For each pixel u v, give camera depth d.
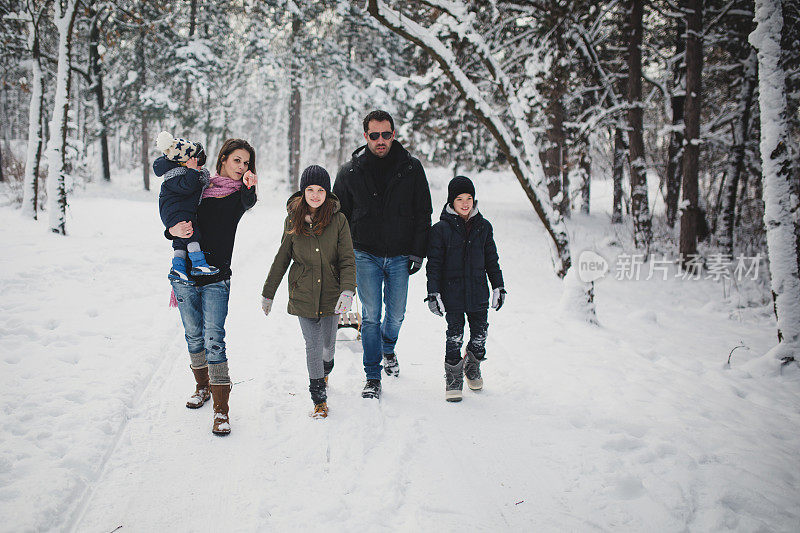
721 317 8.30
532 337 5.93
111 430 3.23
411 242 4.23
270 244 10.99
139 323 5.27
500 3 11.68
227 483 2.80
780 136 5.44
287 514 2.57
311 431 3.38
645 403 4.12
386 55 28.41
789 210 5.46
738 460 3.26
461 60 11.68
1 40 14.48
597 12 13.44
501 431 3.57
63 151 9.85
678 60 14.74
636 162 13.14
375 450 3.22
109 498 2.61
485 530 2.52
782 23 5.50
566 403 4.06
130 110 25.28
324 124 41.66
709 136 14.56
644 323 7.34
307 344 3.65
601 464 3.16
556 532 2.54
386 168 4.16
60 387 3.72
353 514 2.59
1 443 2.97
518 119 6.96
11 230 9.77
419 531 2.48
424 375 4.61
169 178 3.24
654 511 2.69
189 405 3.65
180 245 3.33
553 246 7.48
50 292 5.98
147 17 22.56
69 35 10.04
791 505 2.81
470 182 4.03
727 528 2.59
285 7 26.17
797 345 5.30
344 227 3.68
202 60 24.94
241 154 3.47
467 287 4.02
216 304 3.38
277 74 28.77
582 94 15.50
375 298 4.09
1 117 35.88
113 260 7.70
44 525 2.34
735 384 4.98
